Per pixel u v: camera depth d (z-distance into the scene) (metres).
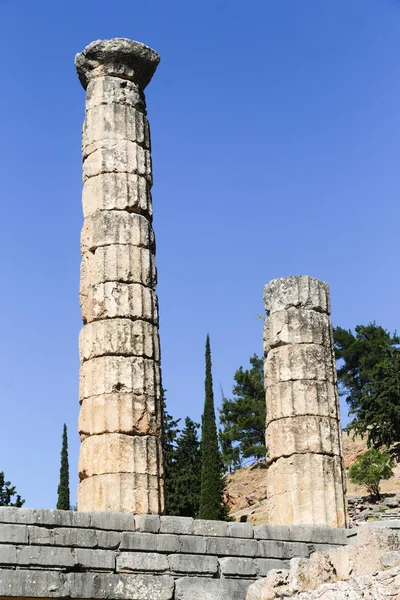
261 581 13.95
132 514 18.45
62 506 43.56
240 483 61.31
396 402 53.69
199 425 49.28
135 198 23.09
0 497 44.16
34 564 16.81
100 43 24.27
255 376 68.50
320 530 20.03
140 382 21.53
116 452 20.73
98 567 17.41
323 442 22.77
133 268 22.41
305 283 24.27
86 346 21.86
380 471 48.88
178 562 18.17
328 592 11.91
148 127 24.44
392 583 10.81
